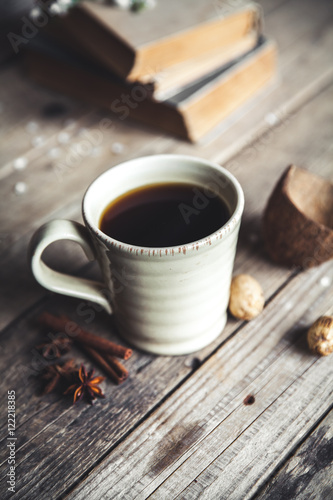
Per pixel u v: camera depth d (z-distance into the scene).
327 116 0.65
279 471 0.42
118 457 0.43
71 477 0.43
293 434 0.43
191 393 0.46
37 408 0.46
